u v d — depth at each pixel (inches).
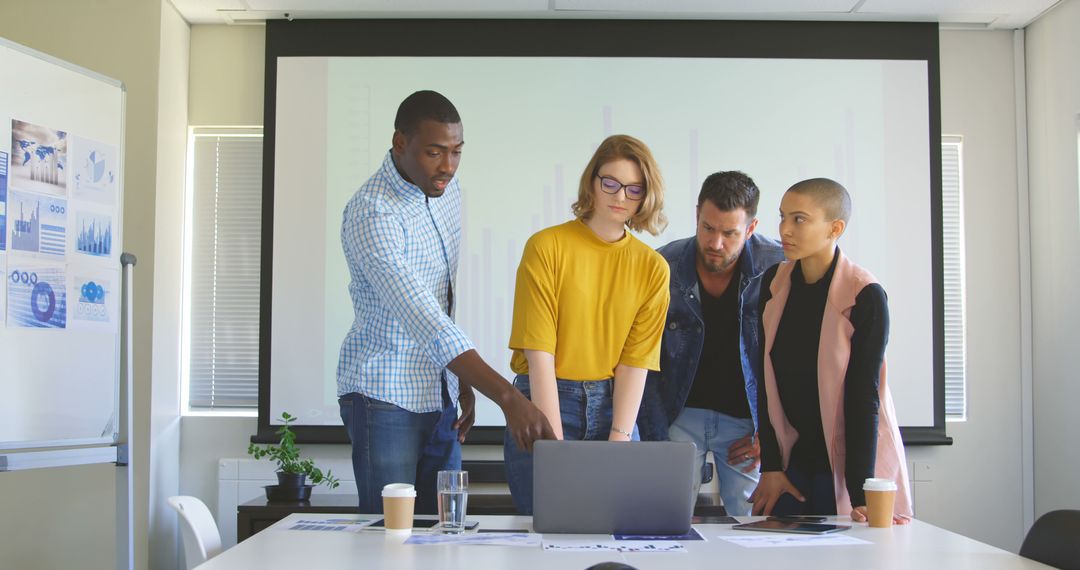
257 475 178.5
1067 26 175.3
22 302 122.0
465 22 183.2
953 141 188.4
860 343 138.4
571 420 110.2
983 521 181.9
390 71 182.2
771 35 183.8
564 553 73.1
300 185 180.4
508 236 180.2
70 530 168.1
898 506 132.0
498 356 178.4
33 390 122.2
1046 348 181.3
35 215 124.6
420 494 111.5
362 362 105.1
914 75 183.3
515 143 181.8
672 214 179.5
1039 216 183.9
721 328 151.9
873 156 181.9
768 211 180.1
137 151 173.0
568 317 110.0
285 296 178.7
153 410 170.1
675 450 83.4
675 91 182.5
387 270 100.1
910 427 177.6
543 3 175.8
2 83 121.7
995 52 188.4
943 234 184.5
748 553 73.7
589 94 182.5
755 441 147.9
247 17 182.9
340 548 75.0
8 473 168.4
